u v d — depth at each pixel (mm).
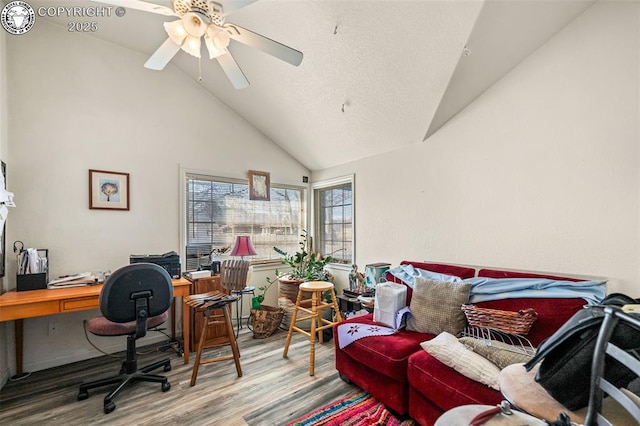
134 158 2906
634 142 1650
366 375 1944
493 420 862
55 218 2502
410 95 2391
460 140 2484
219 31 1635
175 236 3143
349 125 3055
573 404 841
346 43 2232
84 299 2104
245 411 1830
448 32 1836
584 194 1829
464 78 2133
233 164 3613
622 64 1682
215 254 3457
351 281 3203
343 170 3752
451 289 2010
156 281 2023
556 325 1645
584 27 1815
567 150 1896
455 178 2525
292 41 2391
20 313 1900
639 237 1640
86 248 2639
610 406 817
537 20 1808
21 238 2359
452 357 1477
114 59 2816
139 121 2945
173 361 2549
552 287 1771
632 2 1643
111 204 2766
